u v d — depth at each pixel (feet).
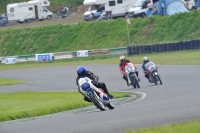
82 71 175.11
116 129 131.85
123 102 216.54
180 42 548.72
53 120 168.76
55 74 455.63
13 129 152.87
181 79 304.71
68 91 303.07
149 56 541.34
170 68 391.04
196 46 540.52
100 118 159.94
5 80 438.81
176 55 512.63
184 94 217.56
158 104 187.52
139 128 128.47
